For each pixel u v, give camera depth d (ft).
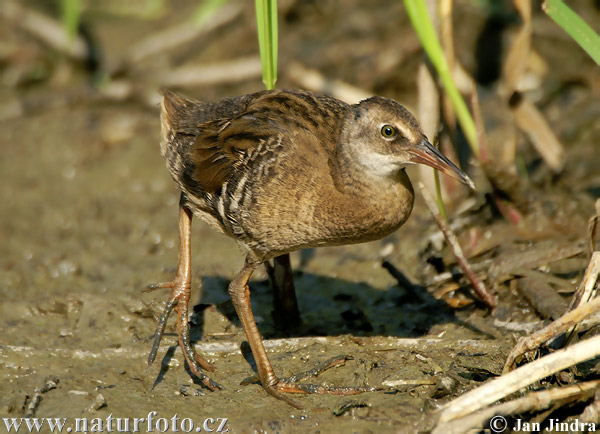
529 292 31.01
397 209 27.30
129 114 48.32
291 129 27.43
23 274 36.68
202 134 28.58
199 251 37.68
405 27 48.78
